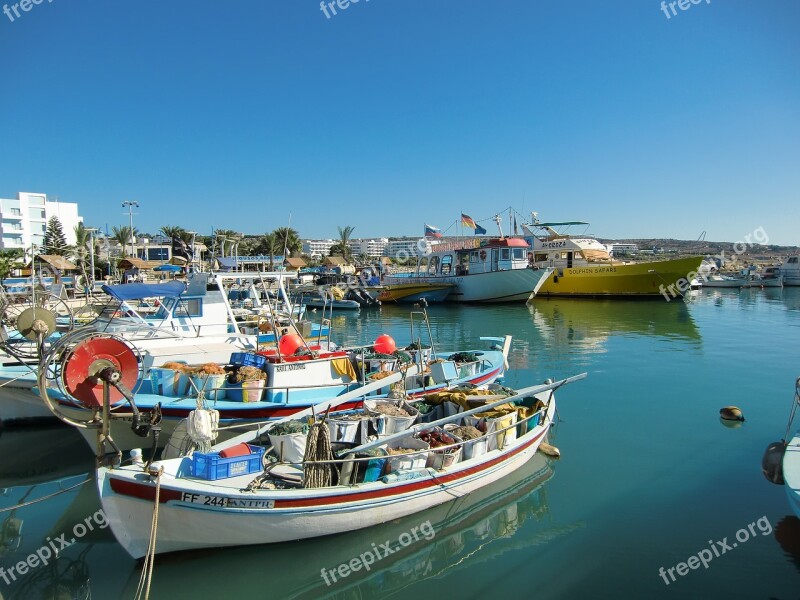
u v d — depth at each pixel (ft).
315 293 149.89
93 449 34.63
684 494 29.86
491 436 30.73
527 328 99.66
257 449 26.71
